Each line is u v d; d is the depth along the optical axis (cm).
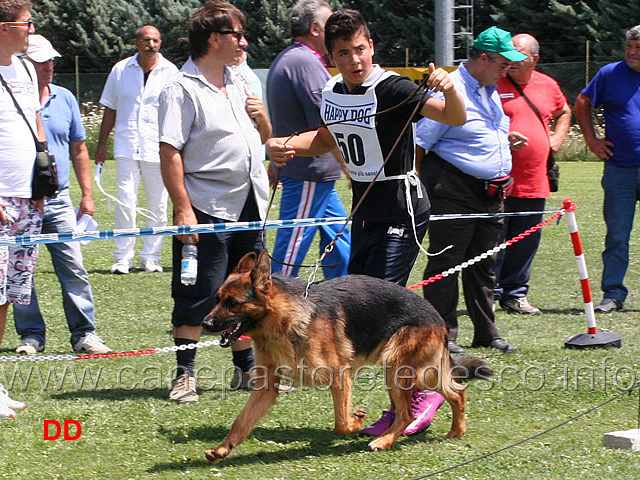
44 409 780
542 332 1075
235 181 805
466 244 951
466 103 929
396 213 750
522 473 616
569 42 4484
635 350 975
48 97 972
